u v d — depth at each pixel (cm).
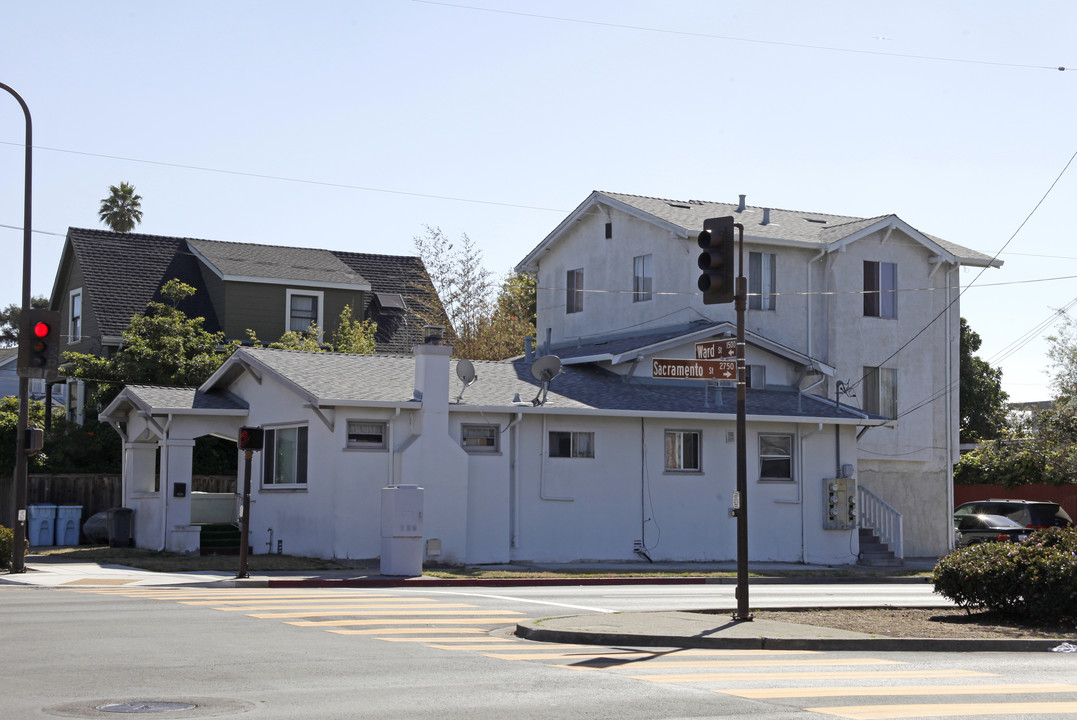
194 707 919
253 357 2845
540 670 1165
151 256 4272
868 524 3431
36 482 3244
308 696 980
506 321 5422
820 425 3206
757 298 3531
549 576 2512
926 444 3725
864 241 3678
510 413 2831
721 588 2445
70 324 4219
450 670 1149
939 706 995
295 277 4231
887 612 1850
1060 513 3459
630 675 1148
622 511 2980
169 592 2023
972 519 3444
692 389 3269
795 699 1017
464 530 2719
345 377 2812
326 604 1803
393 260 4991
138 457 3128
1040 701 1033
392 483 2688
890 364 3684
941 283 3822
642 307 3647
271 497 2888
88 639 1325
